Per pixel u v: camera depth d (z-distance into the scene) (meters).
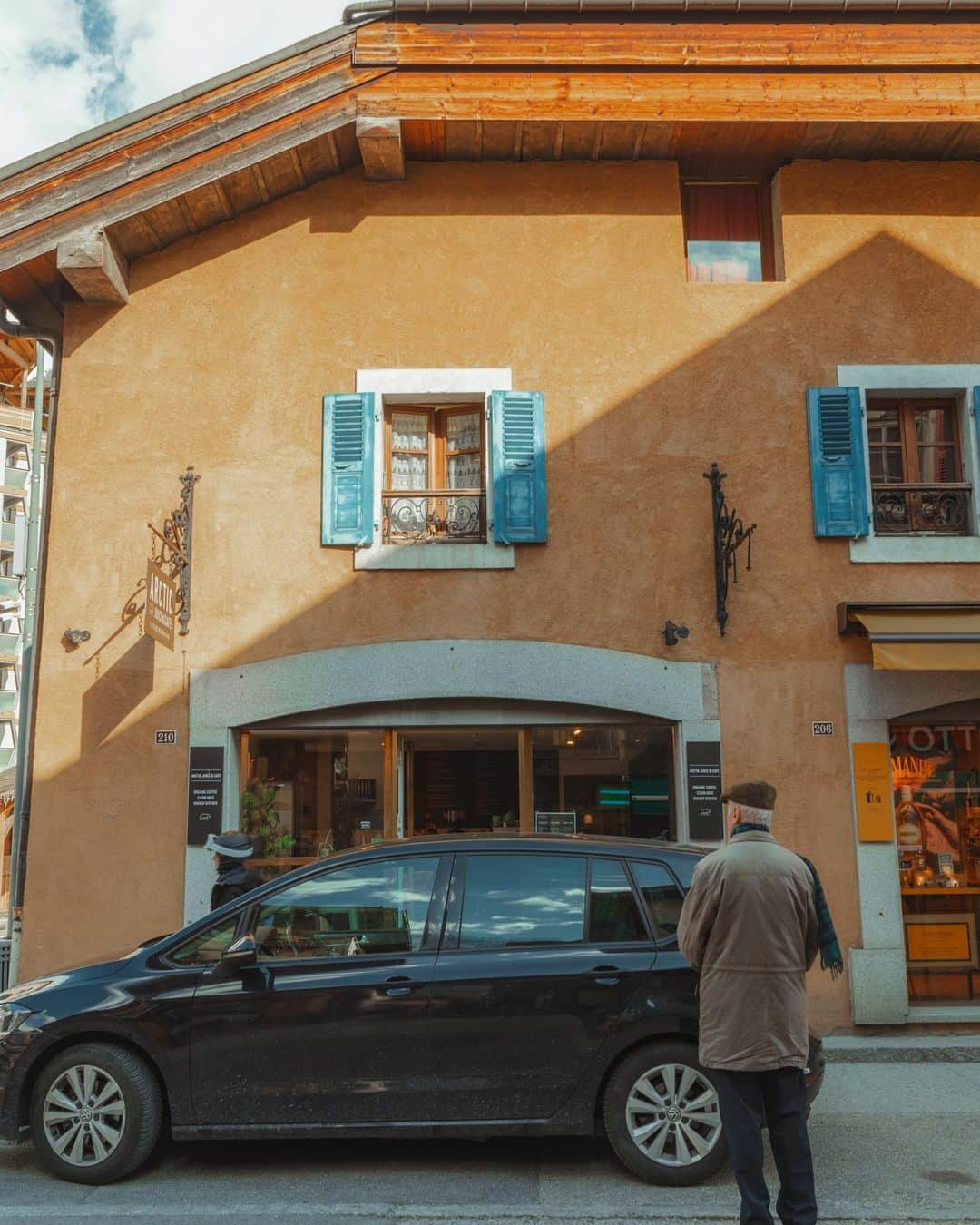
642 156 9.81
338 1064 5.29
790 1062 4.20
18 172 9.09
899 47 9.23
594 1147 5.86
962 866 9.11
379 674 9.06
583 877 5.62
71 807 8.89
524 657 9.07
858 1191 5.21
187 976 5.45
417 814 9.17
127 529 9.29
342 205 9.77
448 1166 5.57
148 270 9.66
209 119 9.18
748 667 9.06
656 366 9.52
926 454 9.66
